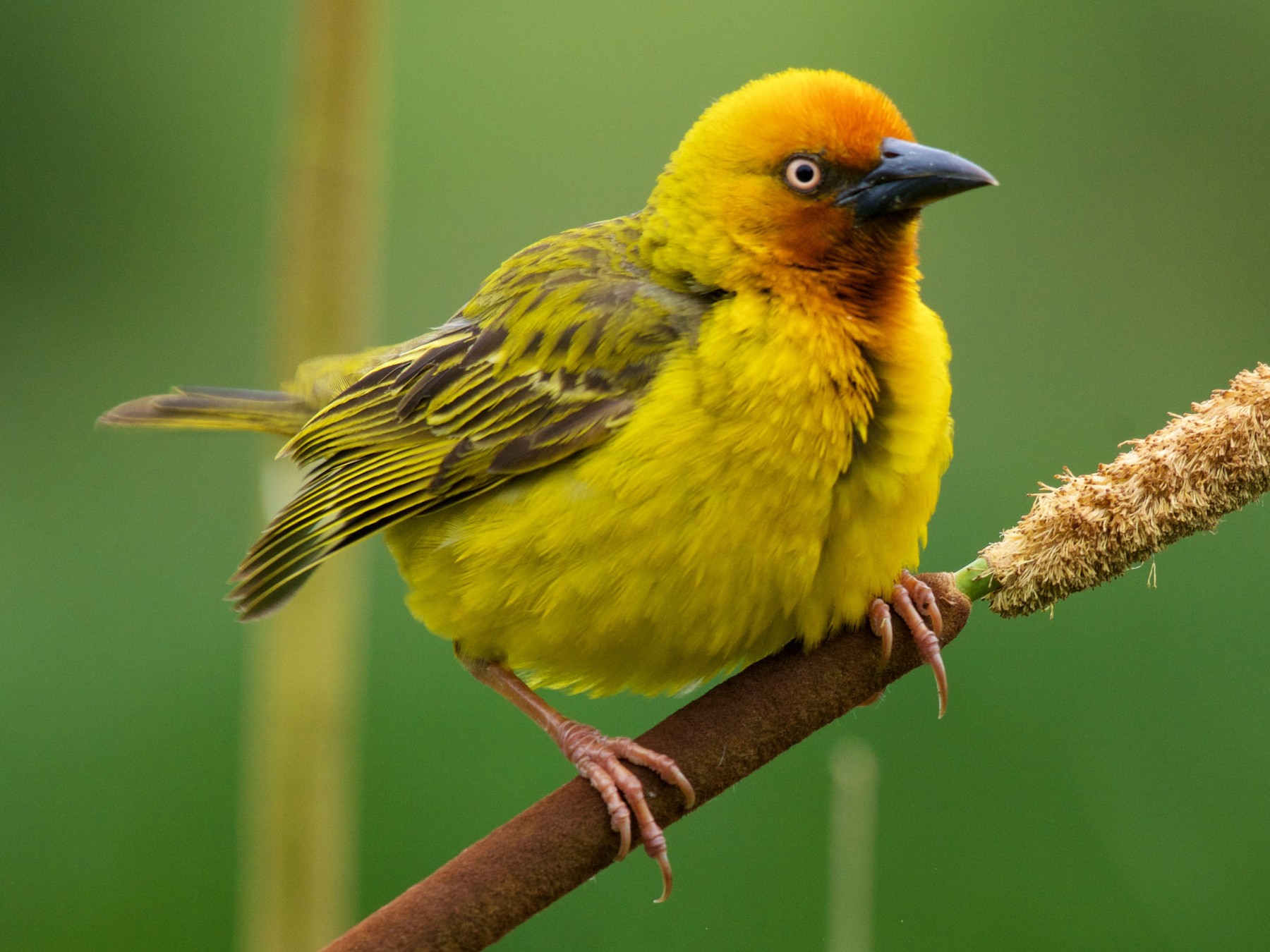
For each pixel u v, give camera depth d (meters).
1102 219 14.52
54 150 15.67
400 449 8.70
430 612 8.55
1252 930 10.57
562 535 7.78
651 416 7.61
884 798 11.08
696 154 8.10
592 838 6.45
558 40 15.55
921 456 7.69
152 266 15.62
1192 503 6.62
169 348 15.34
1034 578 7.01
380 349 9.67
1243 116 14.67
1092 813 10.91
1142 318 13.99
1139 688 11.16
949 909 10.83
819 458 7.51
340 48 8.83
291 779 8.56
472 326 8.89
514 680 8.51
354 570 8.88
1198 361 13.86
